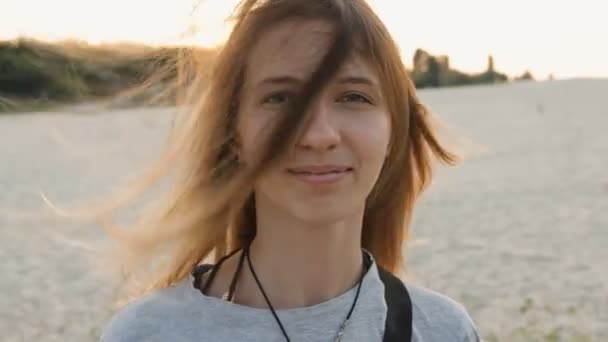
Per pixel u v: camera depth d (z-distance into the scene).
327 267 2.27
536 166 23.14
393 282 2.38
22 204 17.14
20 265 11.27
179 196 2.42
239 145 2.26
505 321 8.25
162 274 2.55
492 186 19.16
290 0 2.18
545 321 8.23
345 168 2.14
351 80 2.15
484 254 11.67
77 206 2.80
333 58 2.10
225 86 2.25
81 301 9.26
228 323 2.21
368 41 2.17
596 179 20.00
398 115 2.33
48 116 46.91
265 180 2.16
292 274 2.26
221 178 2.33
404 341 2.26
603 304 8.83
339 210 2.15
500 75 88.31
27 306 9.12
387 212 2.61
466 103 56.28
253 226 2.48
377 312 2.27
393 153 2.41
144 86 2.82
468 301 9.10
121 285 2.82
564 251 11.95
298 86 2.12
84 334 8.04
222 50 2.27
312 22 2.14
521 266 10.88
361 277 2.32
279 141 2.08
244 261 2.32
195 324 2.22
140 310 2.27
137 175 2.62
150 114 12.57
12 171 23.75
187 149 2.39
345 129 2.13
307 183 2.12
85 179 20.91
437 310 2.37
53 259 11.48
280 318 2.21
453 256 11.52
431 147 2.59
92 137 32.34
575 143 29.42
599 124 37.28
